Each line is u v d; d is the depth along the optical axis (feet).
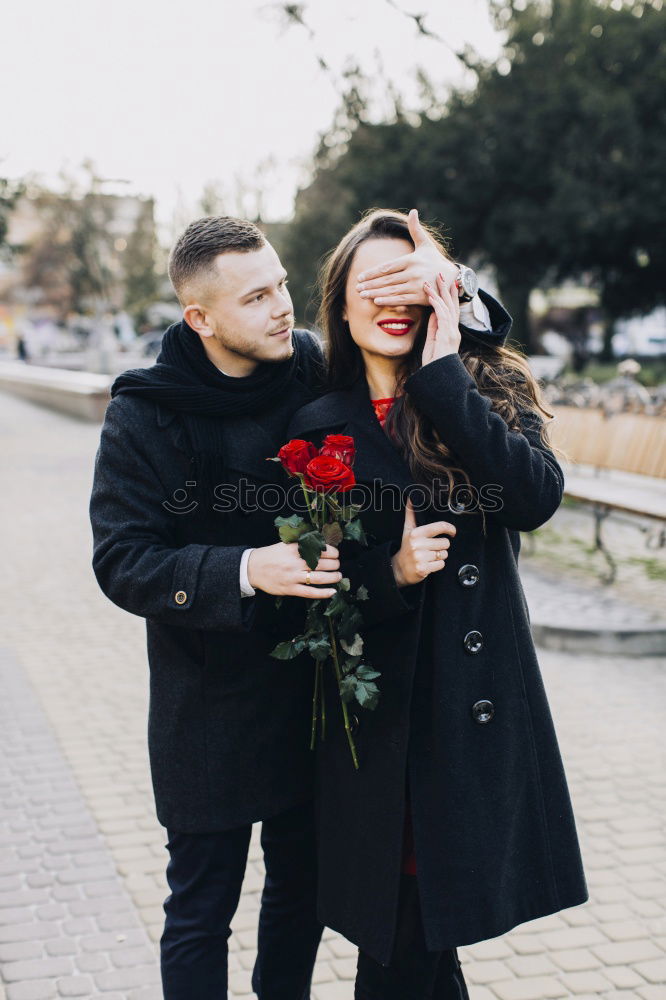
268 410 5.88
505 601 5.45
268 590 5.15
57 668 15.38
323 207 93.56
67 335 170.71
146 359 97.19
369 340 5.45
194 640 5.78
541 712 5.54
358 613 5.16
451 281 5.29
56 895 8.95
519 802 5.42
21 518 27.68
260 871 9.49
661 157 70.23
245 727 5.84
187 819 5.83
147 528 5.60
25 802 10.86
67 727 12.98
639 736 12.24
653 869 9.27
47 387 65.82
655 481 21.89
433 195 76.33
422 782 5.29
